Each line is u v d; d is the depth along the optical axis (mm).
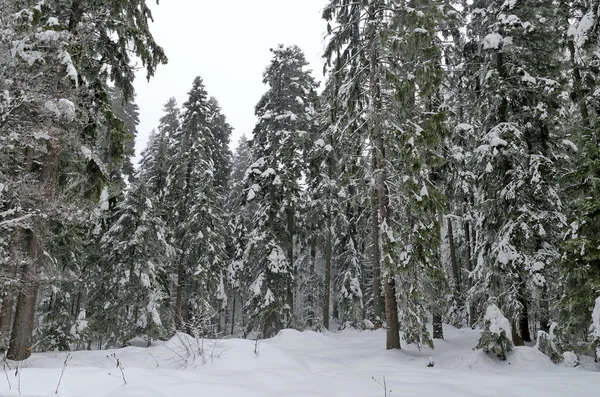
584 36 13648
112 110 14133
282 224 23578
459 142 20391
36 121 11102
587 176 11234
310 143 24594
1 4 9758
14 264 10734
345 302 28844
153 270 22203
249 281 25328
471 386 7688
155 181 27500
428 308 16266
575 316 11391
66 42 11094
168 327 22906
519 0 14945
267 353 10336
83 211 11867
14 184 10414
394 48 13156
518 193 14172
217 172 31953
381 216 13883
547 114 14820
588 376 8258
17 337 11750
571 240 10797
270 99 24547
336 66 15969
